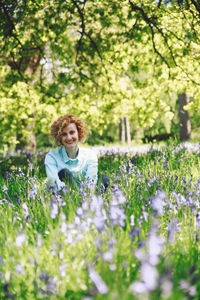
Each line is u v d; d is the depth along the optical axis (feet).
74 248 5.50
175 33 22.09
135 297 3.79
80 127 11.54
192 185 9.78
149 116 25.84
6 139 33.68
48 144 92.99
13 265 5.28
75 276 4.88
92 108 25.94
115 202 5.94
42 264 5.31
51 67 32.78
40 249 5.58
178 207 7.69
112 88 25.46
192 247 5.74
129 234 5.52
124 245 5.33
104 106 26.08
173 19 21.57
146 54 23.48
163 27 21.83
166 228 7.27
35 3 21.29
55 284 4.73
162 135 86.17
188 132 61.05
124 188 9.93
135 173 12.02
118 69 25.54
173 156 16.06
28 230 6.68
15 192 10.42
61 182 10.15
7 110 29.17
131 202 8.41
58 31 22.29
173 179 10.69
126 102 25.68
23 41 24.86
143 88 25.95
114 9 20.86
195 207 7.33
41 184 10.61
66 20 22.33
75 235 5.92
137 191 9.34
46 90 25.05
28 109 28.66
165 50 23.12
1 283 5.10
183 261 5.32
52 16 21.84
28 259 5.29
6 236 6.20
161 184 10.09
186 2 19.62
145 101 25.54
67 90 26.30
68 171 10.72
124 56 23.65
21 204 8.36
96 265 5.15
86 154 11.82
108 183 10.67
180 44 22.30
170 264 4.77
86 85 25.11
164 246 5.52
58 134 11.15
